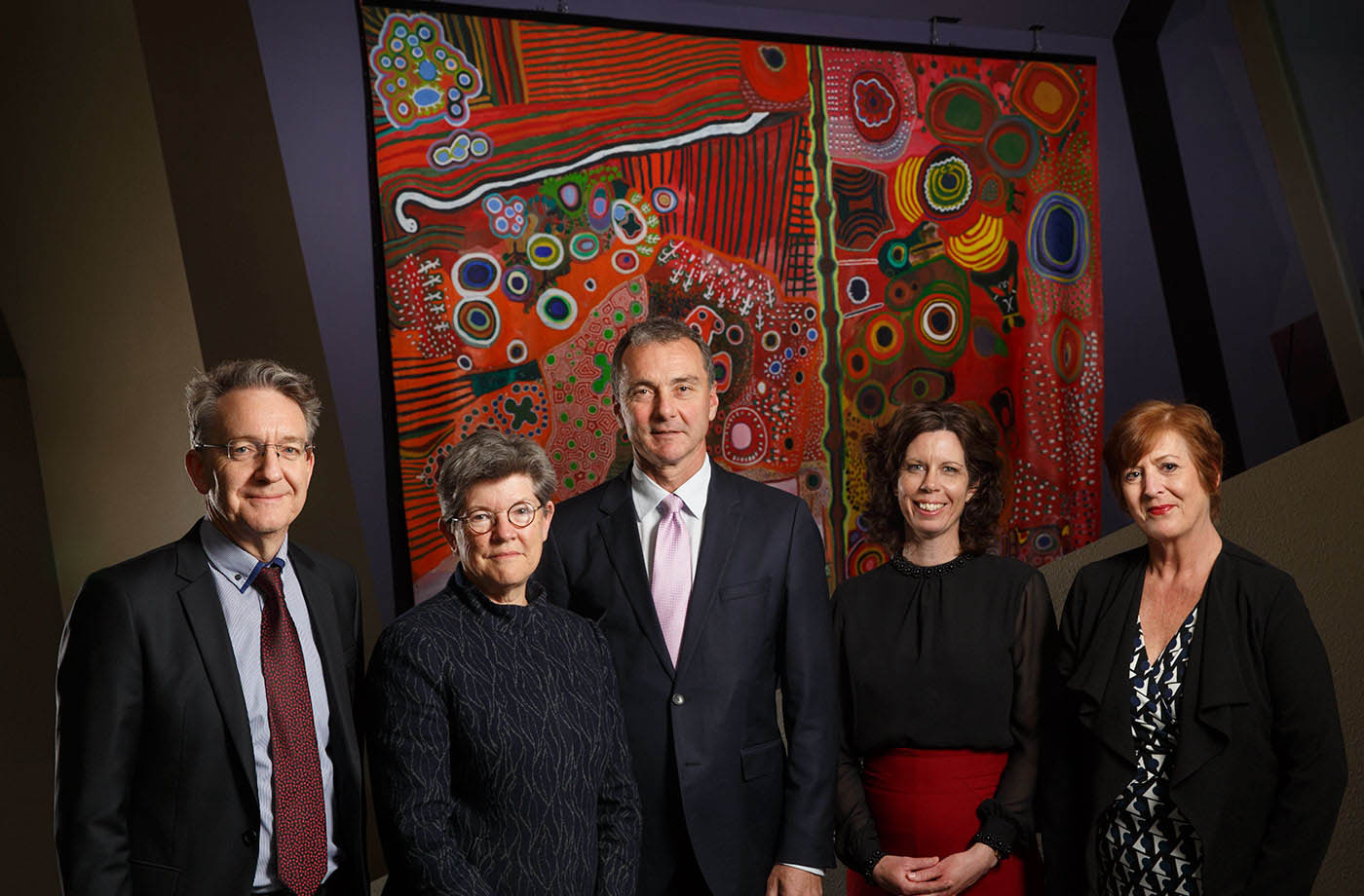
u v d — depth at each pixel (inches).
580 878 64.3
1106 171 181.6
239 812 61.1
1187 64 184.9
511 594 68.6
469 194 141.6
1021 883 77.7
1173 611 70.5
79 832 57.6
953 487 81.9
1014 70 169.0
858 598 85.0
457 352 140.9
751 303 155.2
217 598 63.7
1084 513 172.2
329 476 134.3
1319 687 64.5
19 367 99.3
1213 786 65.0
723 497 80.6
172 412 103.7
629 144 148.8
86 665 59.7
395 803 62.7
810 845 75.7
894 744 80.6
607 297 147.7
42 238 99.7
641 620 77.0
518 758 63.7
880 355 161.8
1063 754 75.1
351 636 71.1
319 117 140.1
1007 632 79.6
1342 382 161.8
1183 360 185.0
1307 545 104.1
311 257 139.2
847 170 159.9
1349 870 85.9
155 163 106.7
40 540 98.9
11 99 97.7
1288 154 161.6
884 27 170.2
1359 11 163.2
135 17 106.7
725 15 161.3
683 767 74.3
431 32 140.3
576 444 145.9
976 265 166.9
